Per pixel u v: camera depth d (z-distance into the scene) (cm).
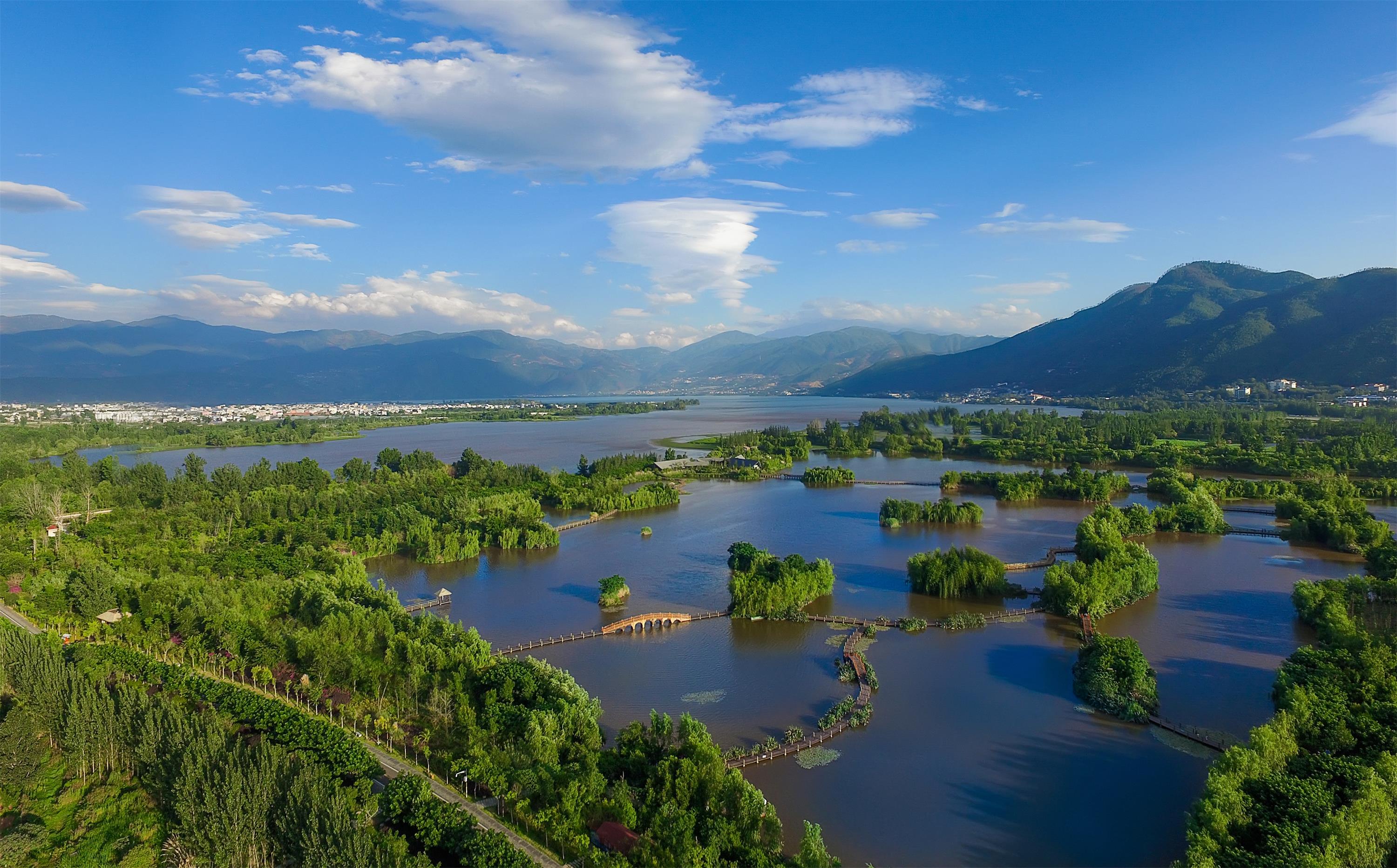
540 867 8319
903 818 10200
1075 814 10250
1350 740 10375
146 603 16238
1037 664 15250
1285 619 17625
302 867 8394
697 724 11319
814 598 19038
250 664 14275
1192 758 11594
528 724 11169
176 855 9031
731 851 8738
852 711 13100
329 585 18275
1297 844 8062
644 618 17775
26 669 12031
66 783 10794
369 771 10325
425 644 13988
